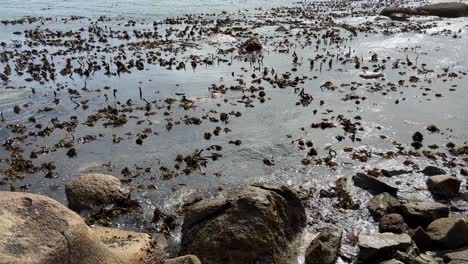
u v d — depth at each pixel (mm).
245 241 9930
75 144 15219
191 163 14086
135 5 44469
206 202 10922
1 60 24031
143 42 28109
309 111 17766
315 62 24062
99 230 9953
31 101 18609
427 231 10914
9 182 13156
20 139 15500
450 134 16156
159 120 16875
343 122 16734
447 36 29422
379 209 11930
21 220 7242
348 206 12219
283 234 10594
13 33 30625
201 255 9969
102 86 20344
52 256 7023
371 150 15047
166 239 11000
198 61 23906
